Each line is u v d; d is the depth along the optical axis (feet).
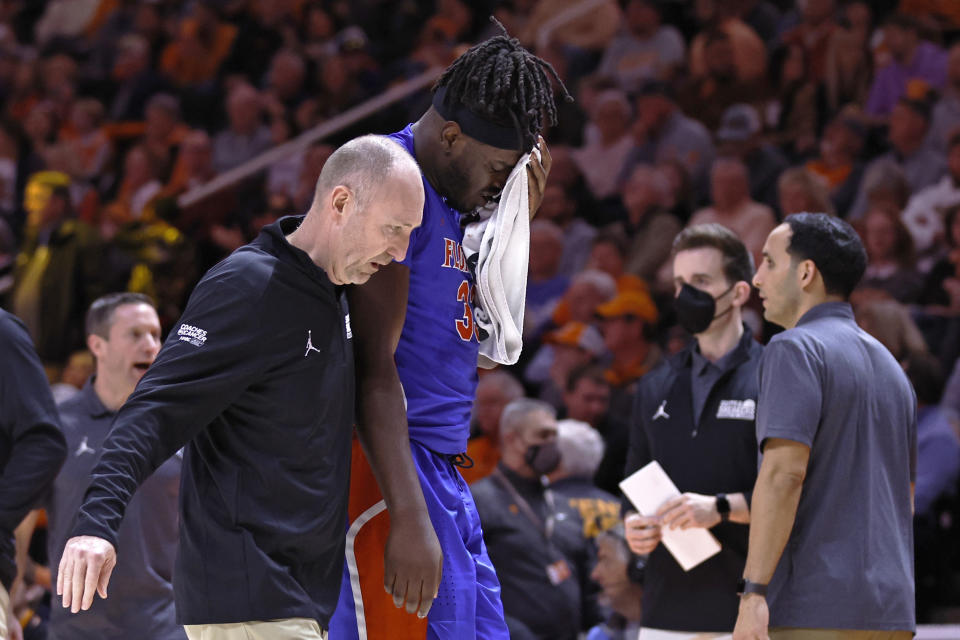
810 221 34.32
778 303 34.76
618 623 49.06
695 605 37.91
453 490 27.91
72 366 80.18
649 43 102.78
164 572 40.34
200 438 24.80
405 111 109.29
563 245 93.40
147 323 42.98
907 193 84.12
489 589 28.66
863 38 94.48
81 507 22.08
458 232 28.50
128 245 96.43
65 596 21.29
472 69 26.94
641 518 37.45
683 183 91.30
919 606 63.77
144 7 135.13
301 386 24.49
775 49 97.71
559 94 103.60
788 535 31.09
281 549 24.11
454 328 27.96
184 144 115.96
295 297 24.57
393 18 122.42
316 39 124.57
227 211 110.73
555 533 51.75
